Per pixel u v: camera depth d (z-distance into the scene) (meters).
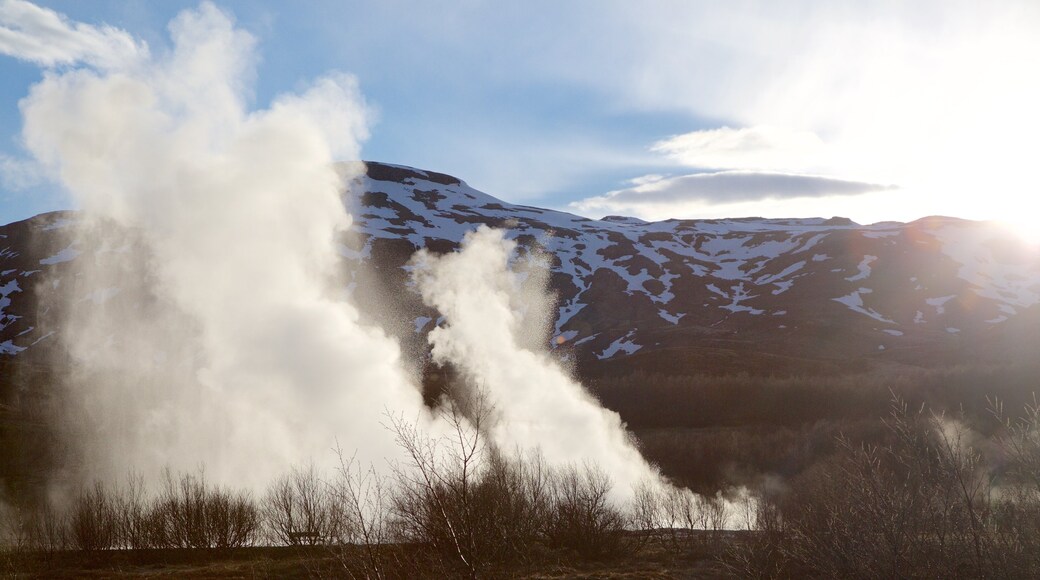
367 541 9.87
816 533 11.16
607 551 16.48
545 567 14.53
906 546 9.53
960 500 9.45
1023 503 9.09
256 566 14.89
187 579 14.39
